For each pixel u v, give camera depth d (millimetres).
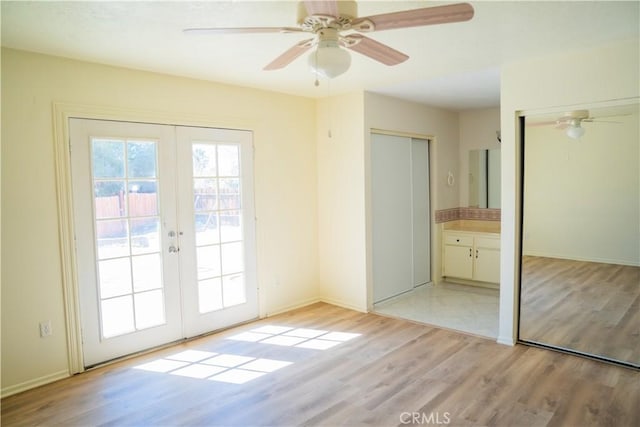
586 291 3371
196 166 3781
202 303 3879
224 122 3943
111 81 3248
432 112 5301
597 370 3035
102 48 2830
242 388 2881
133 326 3439
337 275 4746
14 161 2818
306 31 1904
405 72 3619
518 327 3604
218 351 3512
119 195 3322
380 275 4746
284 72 3551
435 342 3625
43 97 2930
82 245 3143
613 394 2688
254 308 4281
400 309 4559
